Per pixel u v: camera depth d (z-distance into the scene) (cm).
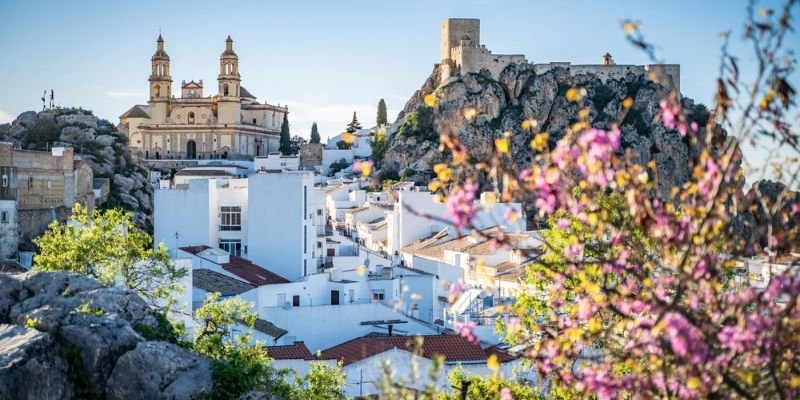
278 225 11725
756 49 2028
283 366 6831
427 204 13638
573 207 2208
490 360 2372
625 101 2200
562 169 2203
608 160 2191
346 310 8662
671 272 2603
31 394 3516
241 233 12475
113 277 6003
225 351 4709
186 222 12256
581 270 2773
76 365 3656
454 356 6569
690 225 2167
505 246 2806
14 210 10481
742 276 3052
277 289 9375
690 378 2070
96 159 19762
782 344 2117
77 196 13838
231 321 5644
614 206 2817
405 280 9919
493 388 3688
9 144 12012
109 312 3975
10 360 3525
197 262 10488
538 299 4216
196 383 3678
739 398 2136
